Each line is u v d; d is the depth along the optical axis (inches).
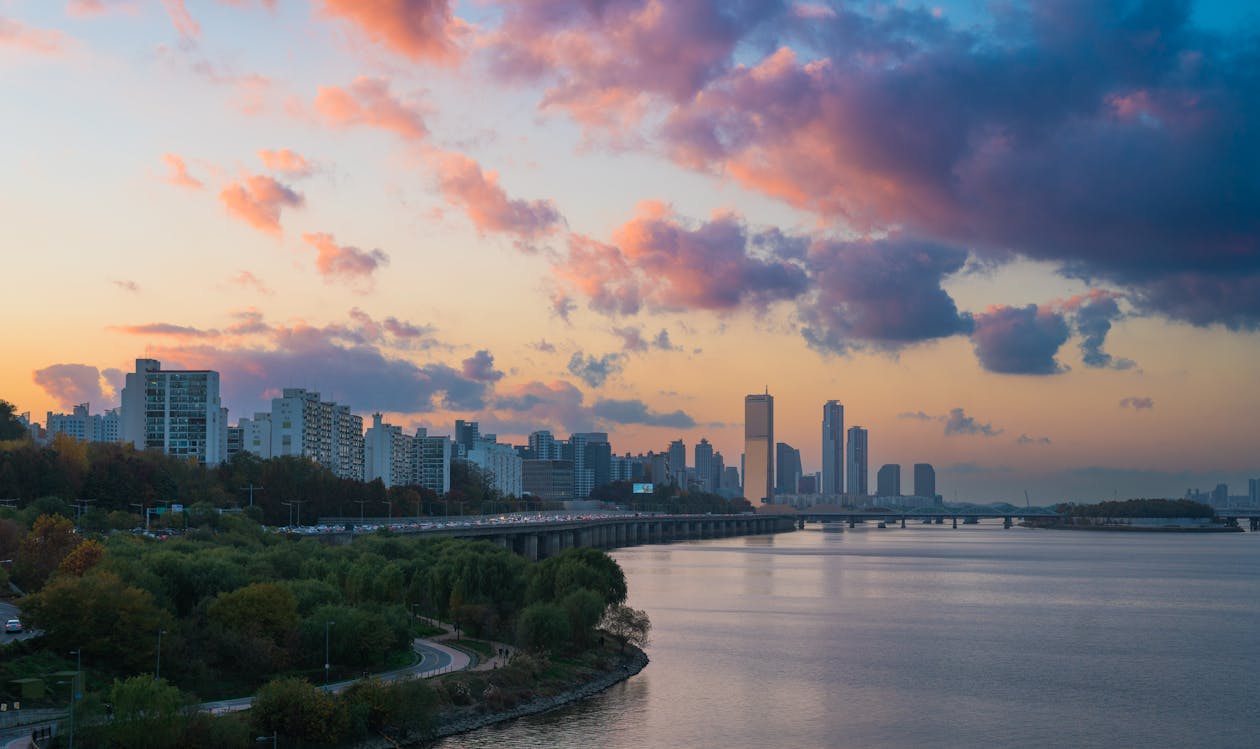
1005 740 7687.0
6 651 7204.7
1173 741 7706.7
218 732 6353.3
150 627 7662.4
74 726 6171.3
